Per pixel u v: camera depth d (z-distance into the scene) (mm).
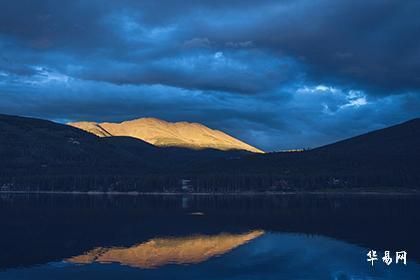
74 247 108375
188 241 117688
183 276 80875
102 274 82312
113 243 114375
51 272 83812
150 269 86062
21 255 98688
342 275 81125
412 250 103125
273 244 112688
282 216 177500
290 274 81812
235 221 161750
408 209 199750
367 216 172250
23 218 170000
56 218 171000
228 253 101312
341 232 131625
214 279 78438
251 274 82062
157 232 133500
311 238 121438
